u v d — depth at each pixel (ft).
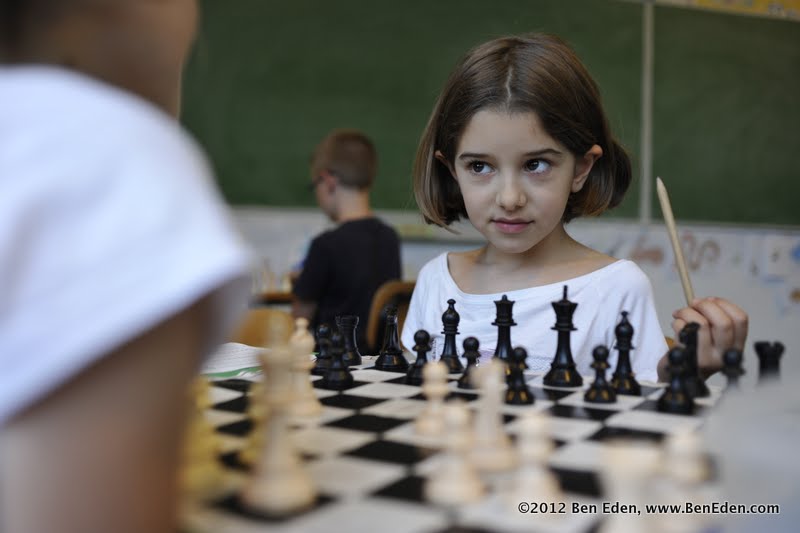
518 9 13.52
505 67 4.61
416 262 13.16
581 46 13.84
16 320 1.37
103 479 1.41
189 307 1.53
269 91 12.36
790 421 2.45
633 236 14.25
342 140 9.48
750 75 15.02
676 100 14.49
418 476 2.28
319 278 8.84
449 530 1.85
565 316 3.95
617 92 14.08
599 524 1.89
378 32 12.88
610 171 5.35
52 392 1.39
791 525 1.92
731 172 15.03
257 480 2.02
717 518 1.95
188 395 1.58
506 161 4.56
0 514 1.44
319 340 4.40
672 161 14.55
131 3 1.69
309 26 12.50
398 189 13.12
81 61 1.69
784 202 15.55
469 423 2.81
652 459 1.85
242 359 4.39
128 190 1.46
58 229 1.41
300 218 12.59
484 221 4.79
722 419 2.66
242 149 12.25
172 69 1.82
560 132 4.55
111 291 1.41
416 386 3.84
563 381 3.83
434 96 13.23
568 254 5.51
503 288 5.44
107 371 1.42
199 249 1.49
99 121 1.50
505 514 1.96
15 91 1.49
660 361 4.27
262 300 9.97
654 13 14.21
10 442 1.41
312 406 3.12
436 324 5.59
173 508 1.54
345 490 2.14
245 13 12.14
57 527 1.40
